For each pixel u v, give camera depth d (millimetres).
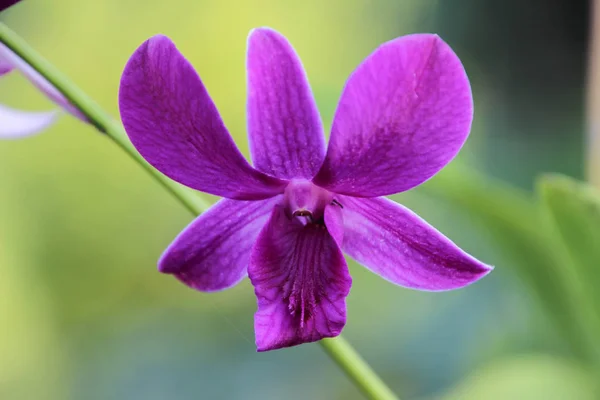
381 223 305
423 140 288
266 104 294
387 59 283
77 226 894
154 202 898
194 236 305
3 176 883
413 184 294
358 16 936
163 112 290
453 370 685
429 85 283
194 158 296
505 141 798
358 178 297
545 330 423
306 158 298
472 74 831
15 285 868
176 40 923
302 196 303
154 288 893
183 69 287
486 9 819
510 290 572
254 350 800
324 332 301
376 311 776
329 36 950
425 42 281
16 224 881
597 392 347
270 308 302
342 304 302
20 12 901
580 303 352
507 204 350
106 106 924
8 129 334
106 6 918
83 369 854
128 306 888
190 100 289
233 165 298
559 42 773
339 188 302
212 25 923
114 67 925
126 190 900
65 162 894
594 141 380
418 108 285
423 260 302
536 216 350
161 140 293
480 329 644
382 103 286
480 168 766
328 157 294
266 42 291
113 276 896
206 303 846
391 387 730
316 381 773
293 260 305
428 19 880
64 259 886
